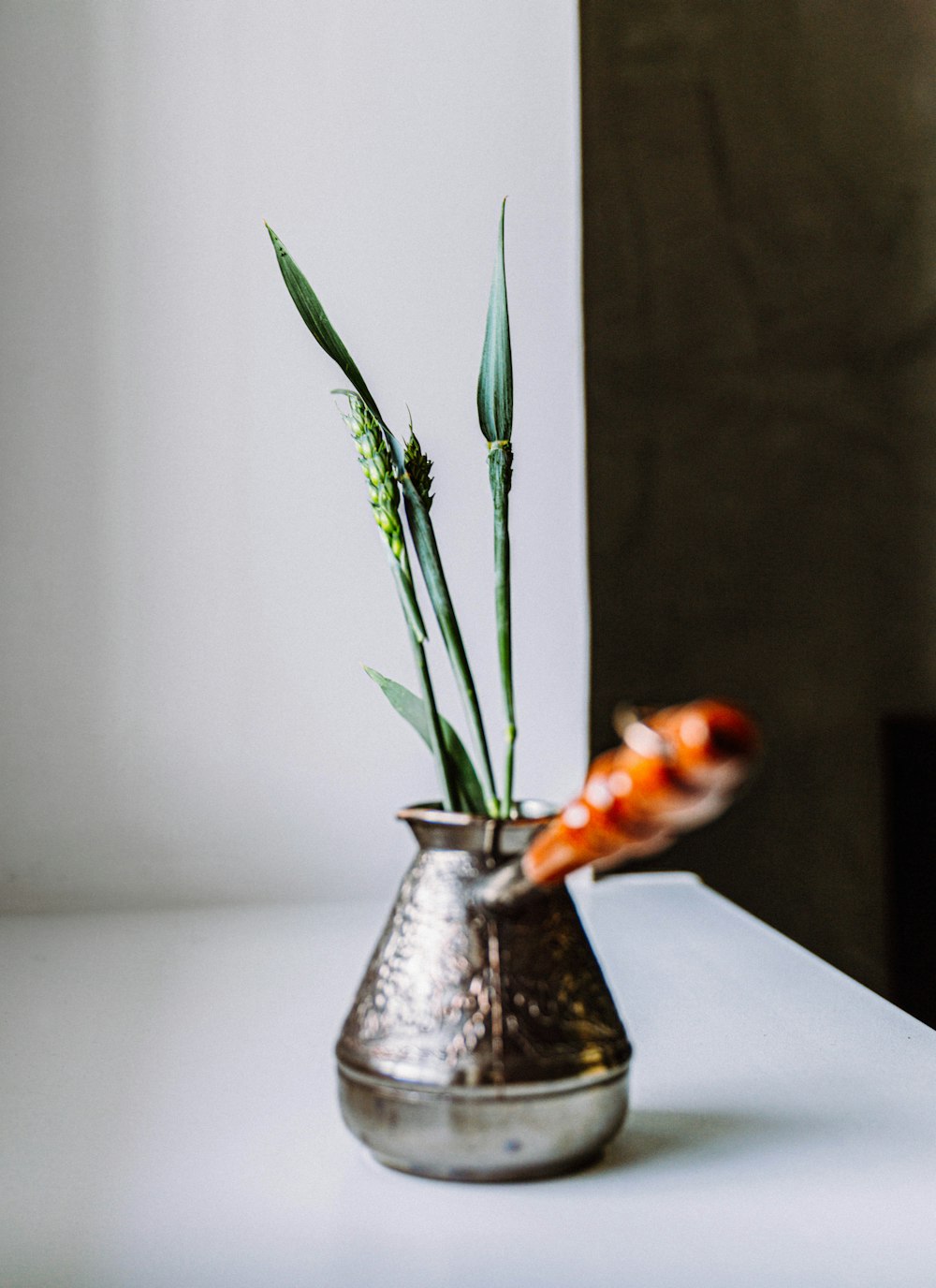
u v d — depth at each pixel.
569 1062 0.65
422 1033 0.65
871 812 1.43
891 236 1.42
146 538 1.12
